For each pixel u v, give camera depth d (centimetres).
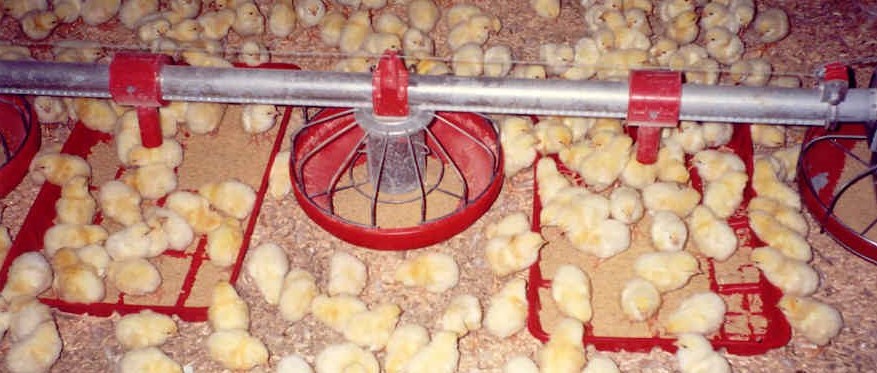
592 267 228
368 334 211
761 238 225
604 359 208
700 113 211
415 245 220
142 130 230
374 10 275
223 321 214
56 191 235
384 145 216
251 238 232
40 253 225
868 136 215
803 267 218
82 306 220
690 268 218
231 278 223
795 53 265
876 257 222
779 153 240
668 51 255
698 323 213
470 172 239
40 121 250
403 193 235
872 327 218
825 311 213
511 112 214
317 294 219
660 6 270
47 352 212
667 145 237
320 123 237
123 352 217
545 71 256
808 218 234
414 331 212
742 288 224
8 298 218
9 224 235
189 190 240
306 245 232
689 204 230
